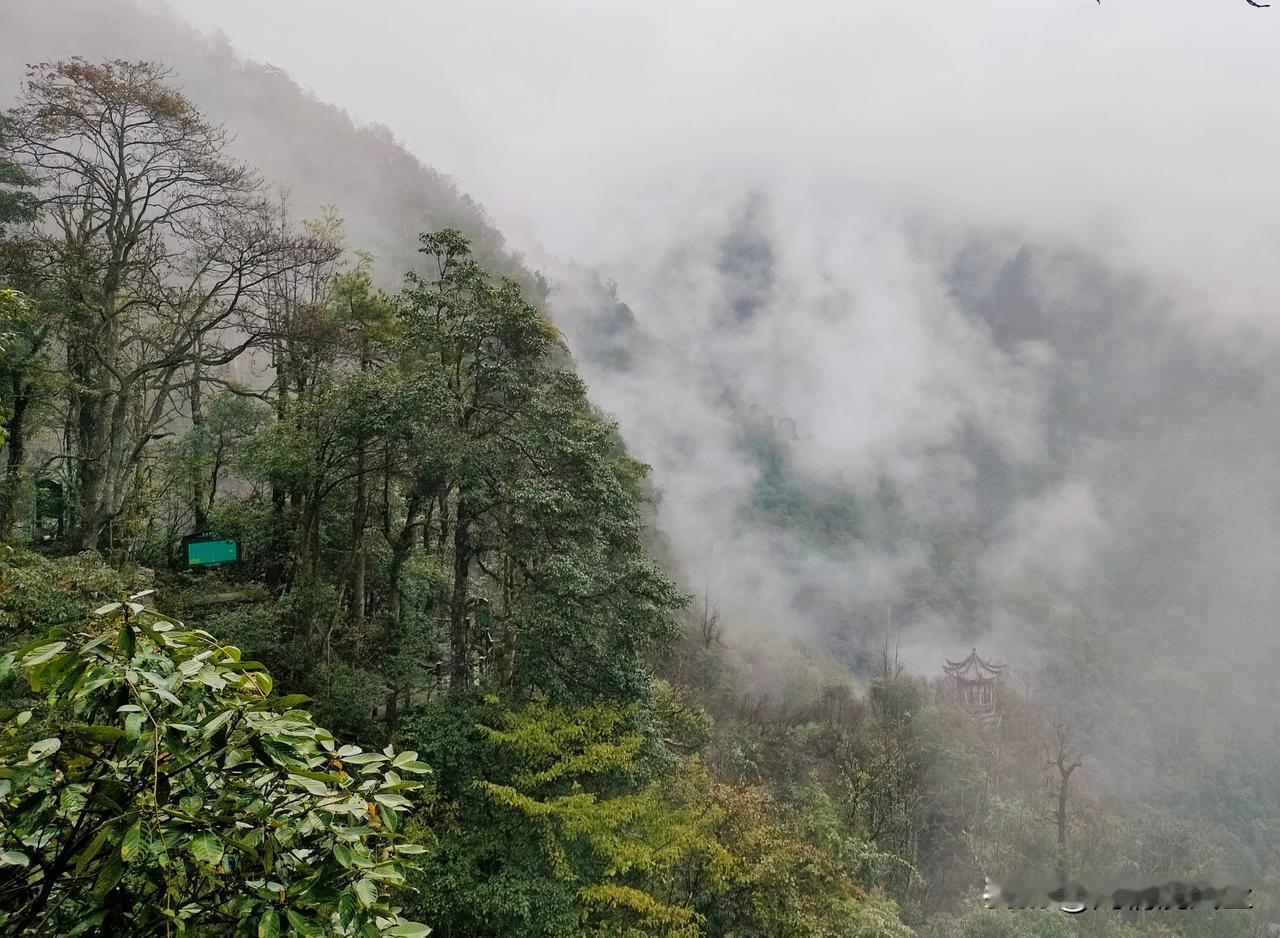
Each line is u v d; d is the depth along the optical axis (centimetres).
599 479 1792
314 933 280
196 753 302
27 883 282
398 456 1816
